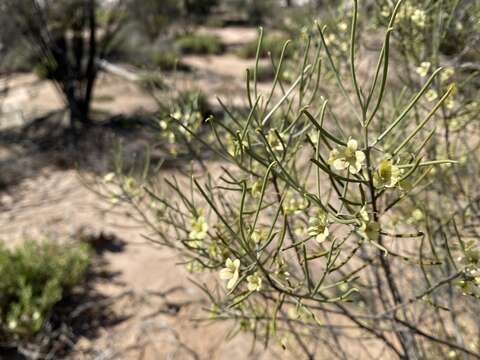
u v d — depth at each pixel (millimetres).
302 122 1661
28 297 3791
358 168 852
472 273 1178
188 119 1703
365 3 2201
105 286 4480
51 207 5996
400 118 887
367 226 940
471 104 2012
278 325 2645
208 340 3691
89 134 8547
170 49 15164
